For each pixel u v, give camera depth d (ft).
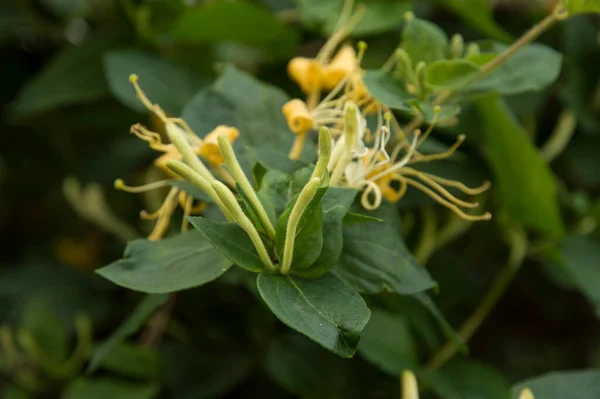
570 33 2.30
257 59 2.52
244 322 2.45
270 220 1.70
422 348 2.23
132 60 2.24
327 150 1.66
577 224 2.29
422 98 1.87
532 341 2.83
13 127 3.11
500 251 2.63
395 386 2.25
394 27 2.25
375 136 1.91
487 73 1.87
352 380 2.26
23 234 3.46
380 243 1.81
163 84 2.25
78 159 3.07
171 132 1.74
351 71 1.94
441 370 2.14
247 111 1.94
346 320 1.65
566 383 1.81
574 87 2.28
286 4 2.53
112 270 1.73
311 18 2.23
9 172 3.18
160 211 1.86
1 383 2.68
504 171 2.15
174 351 2.37
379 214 1.83
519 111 2.23
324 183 1.67
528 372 2.70
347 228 1.81
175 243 1.77
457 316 2.51
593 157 2.31
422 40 1.90
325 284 1.69
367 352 2.06
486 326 2.84
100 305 2.83
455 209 1.83
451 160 2.08
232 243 1.69
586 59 2.31
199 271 1.73
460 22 2.47
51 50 3.05
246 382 2.45
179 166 1.69
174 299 2.33
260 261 1.70
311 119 1.83
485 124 2.10
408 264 1.80
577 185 2.54
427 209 2.22
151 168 2.56
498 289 2.27
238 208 1.65
